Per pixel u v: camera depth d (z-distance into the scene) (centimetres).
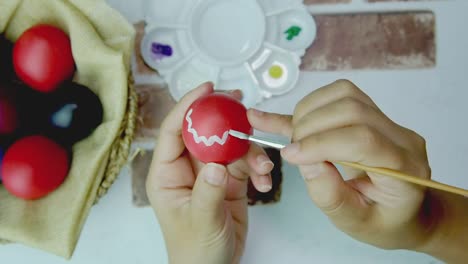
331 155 35
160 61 54
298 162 35
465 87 54
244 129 38
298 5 54
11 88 49
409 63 55
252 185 55
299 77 55
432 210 44
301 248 56
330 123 35
